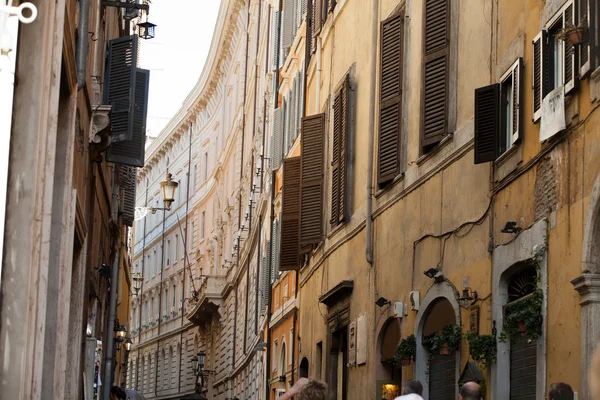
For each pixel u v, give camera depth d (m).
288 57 40.81
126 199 41.56
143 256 105.31
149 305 101.25
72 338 18.92
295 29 40.56
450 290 19.69
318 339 31.33
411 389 13.59
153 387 95.94
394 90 23.88
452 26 20.70
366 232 25.55
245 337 55.97
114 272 35.56
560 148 15.05
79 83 15.68
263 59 53.34
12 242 11.65
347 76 28.11
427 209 21.42
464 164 19.36
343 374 28.41
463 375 18.31
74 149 16.08
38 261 11.82
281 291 40.97
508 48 17.58
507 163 17.27
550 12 15.66
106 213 29.72
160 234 99.19
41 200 11.91
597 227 13.82
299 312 35.25
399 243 23.14
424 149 21.80
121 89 21.56
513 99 17.06
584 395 13.68
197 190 87.44
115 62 21.77
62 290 15.19
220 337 71.25
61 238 15.12
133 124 22.09
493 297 17.44
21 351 11.41
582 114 14.33
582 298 14.03
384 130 24.22
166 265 96.25
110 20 27.19
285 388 38.38
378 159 24.44
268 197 46.16
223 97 76.81
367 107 26.50
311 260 33.12
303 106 35.88
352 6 28.61
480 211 18.41
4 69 10.09
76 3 15.73
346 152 27.95
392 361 23.53
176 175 96.06
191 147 91.62
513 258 16.64
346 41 29.27
